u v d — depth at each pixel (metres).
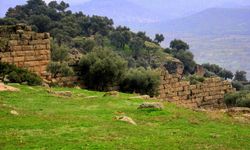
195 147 23.88
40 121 27.95
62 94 44.34
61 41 170.50
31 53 62.91
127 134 25.73
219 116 36.94
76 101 39.22
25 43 62.34
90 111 34.31
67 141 22.81
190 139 25.98
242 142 26.53
